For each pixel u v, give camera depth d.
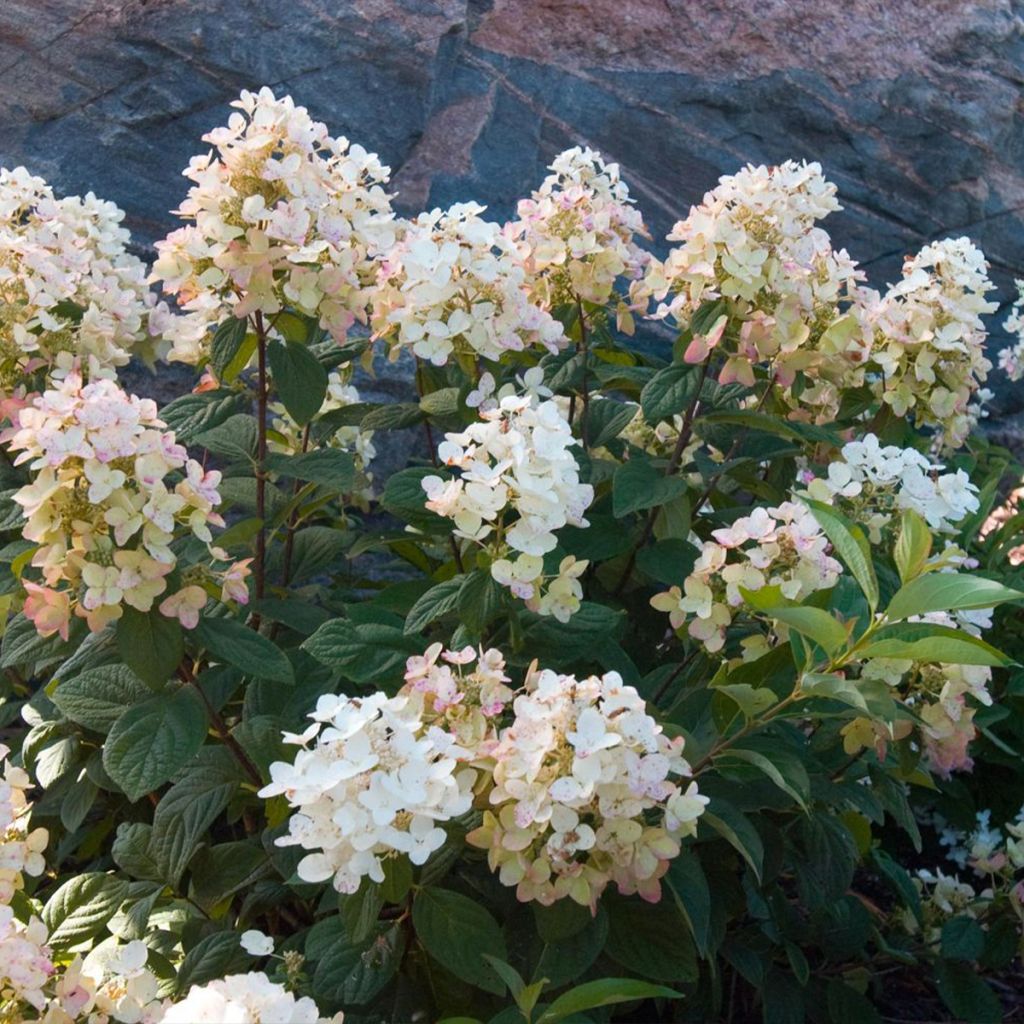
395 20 2.06
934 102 2.40
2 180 1.45
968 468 1.81
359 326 1.90
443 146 2.08
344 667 1.03
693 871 0.96
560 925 0.90
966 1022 1.30
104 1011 0.90
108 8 1.96
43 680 1.46
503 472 0.96
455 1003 0.99
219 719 1.09
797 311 1.25
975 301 1.40
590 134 2.20
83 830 1.30
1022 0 2.54
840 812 1.25
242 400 1.21
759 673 1.02
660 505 1.32
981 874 1.49
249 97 1.14
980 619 1.09
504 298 1.20
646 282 1.33
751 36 2.29
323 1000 0.97
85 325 1.39
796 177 1.28
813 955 1.38
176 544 1.15
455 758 0.83
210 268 1.13
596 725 0.83
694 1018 1.24
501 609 1.04
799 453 1.40
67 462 0.93
